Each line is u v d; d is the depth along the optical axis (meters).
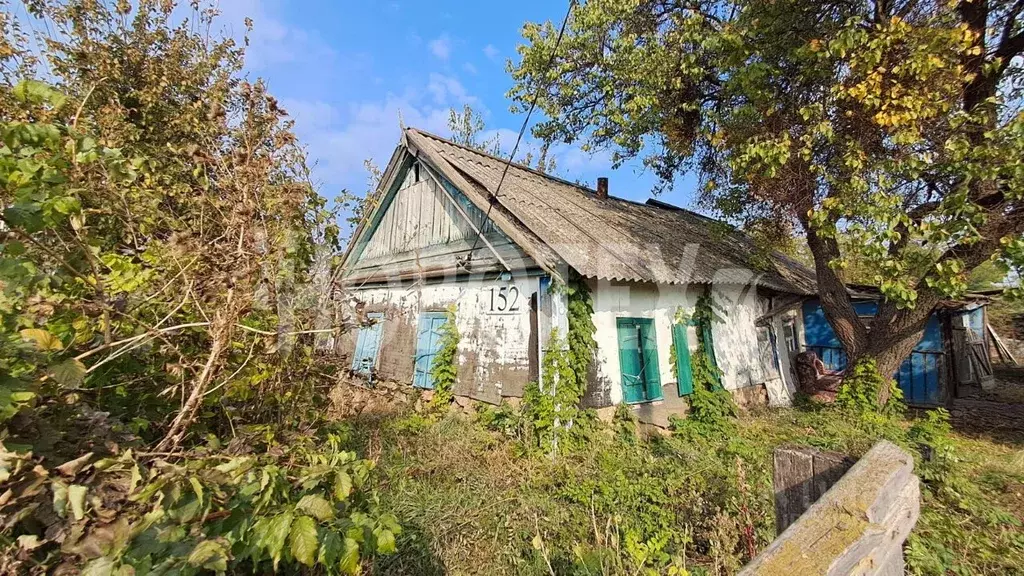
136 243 2.37
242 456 1.87
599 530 3.82
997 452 6.65
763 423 7.93
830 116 6.25
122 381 2.21
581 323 6.34
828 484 1.95
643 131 9.53
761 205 8.27
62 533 1.32
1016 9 5.83
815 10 6.14
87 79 6.77
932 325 10.77
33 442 1.46
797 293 11.19
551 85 10.38
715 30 7.75
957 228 5.24
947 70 5.31
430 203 9.51
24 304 1.54
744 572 1.20
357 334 11.09
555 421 5.99
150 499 1.50
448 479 4.76
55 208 1.57
